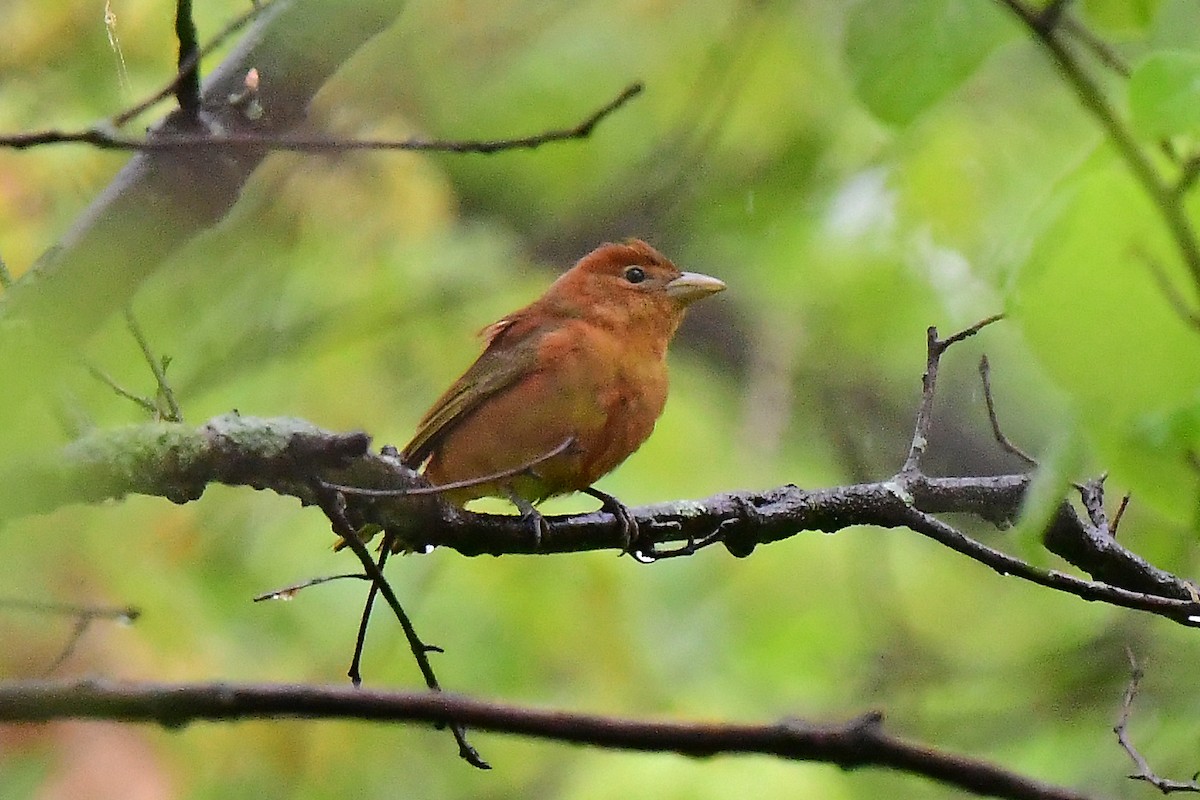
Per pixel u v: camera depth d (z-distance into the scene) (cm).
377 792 1266
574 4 1385
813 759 390
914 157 1266
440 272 1388
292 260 1316
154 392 1062
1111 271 438
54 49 1063
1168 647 1333
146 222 747
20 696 384
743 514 848
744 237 1405
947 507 855
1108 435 481
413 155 1262
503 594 1313
